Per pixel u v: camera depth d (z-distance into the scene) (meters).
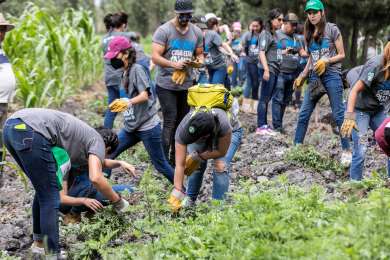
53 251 5.11
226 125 5.71
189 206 6.16
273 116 10.79
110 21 9.42
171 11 38.19
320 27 7.87
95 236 5.60
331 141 9.24
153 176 7.93
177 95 7.94
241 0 17.81
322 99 13.19
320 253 3.90
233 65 15.98
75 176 5.69
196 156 5.91
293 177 7.47
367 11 14.82
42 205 5.09
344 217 4.27
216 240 4.69
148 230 5.33
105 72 9.39
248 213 4.75
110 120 9.18
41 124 4.97
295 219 4.60
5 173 8.73
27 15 14.14
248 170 8.19
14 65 11.59
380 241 3.85
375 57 6.20
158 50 7.71
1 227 6.30
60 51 13.84
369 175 7.48
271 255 3.99
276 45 10.59
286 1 16.44
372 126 6.68
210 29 11.80
